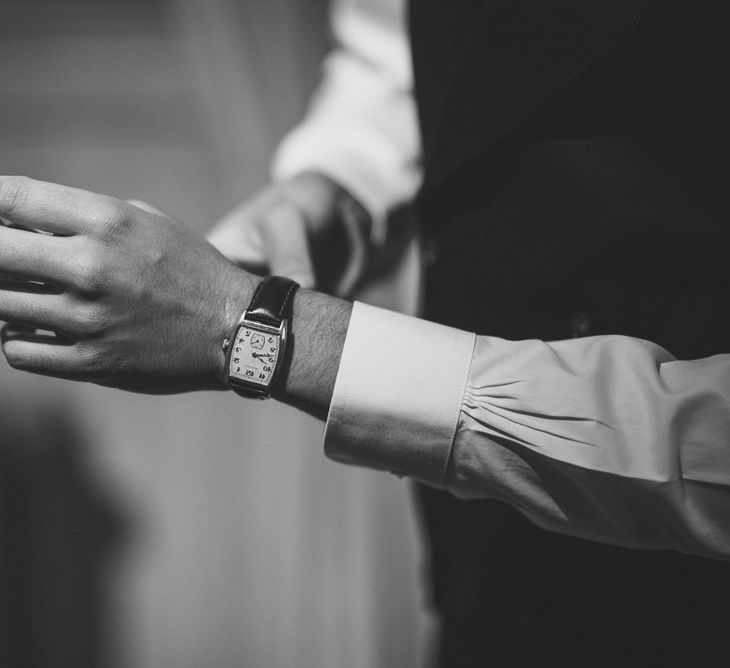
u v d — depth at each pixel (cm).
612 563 78
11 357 68
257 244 85
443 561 88
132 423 292
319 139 105
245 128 285
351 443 70
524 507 70
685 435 65
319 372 69
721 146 69
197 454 295
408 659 247
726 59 69
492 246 79
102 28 258
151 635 290
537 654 82
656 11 70
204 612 290
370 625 256
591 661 79
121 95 282
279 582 285
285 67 254
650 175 72
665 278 72
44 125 291
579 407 67
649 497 66
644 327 73
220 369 70
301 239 84
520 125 76
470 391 68
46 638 276
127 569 290
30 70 272
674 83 70
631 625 78
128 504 293
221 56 251
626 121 73
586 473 66
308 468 287
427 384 68
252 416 295
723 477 65
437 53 82
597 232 73
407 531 250
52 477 285
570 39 73
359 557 261
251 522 291
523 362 68
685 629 76
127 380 69
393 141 102
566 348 69
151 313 67
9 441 283
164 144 298
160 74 274
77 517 285
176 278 68
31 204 66
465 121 79
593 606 79
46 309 67
